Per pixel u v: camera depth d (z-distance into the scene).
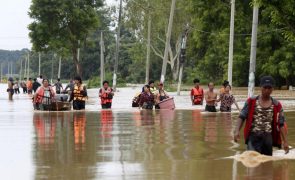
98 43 134.12
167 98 31.42
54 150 13.73
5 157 12.68
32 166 11.47
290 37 22.00
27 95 59.47
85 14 68.12
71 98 30.14
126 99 45.03
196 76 80.94
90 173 10.61
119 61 131.88
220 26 62.41
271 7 21.45
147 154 12.98
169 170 10.88
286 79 61.94
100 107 33.38
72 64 155.62
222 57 64.56
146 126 20.09
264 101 11.29
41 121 22.56
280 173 10.48
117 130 18.62
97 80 103.12
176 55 90.62
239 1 60.09
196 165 11.41
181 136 16.70
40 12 67.25
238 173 10.52
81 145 14.64
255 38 32.59
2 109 31.72
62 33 68.31
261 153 11.59
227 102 27.89
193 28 71.62
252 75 32.66
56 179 10.11
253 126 11.39
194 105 33.34
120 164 11.59
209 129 18.89
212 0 61.31
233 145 14.57
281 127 11.34
